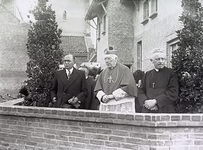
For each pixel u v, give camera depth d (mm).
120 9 16312
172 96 4766
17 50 20688
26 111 5723
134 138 4305
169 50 11156
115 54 5227
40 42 6719
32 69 6633
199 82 5137
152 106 4656
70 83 5789
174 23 10453
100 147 4676
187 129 4191
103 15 17781
